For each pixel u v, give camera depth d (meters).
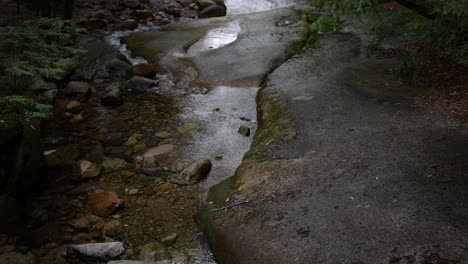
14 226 4.45
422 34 6.44
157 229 4.53
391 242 3.53
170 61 8.77
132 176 5.46
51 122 6.66
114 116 6.93
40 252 4.18
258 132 6.04
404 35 8.42
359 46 8.44
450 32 5.72
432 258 3.32
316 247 3.62
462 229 3.55
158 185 5.28
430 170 4.35
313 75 7.35
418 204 3.89
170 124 6.70
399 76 6.87
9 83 5.88
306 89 6.76
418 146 4.80
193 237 4.36
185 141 6.24
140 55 9.19
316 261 3.48
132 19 11.61
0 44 5.84
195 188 5.21
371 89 6.52
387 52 7.98
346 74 7.22
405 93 6.25
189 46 9.55
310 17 10.80
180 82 8.07
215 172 5.50
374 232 3.66
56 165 5.61
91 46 8.88
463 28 5.60
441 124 5.23
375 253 3.46
